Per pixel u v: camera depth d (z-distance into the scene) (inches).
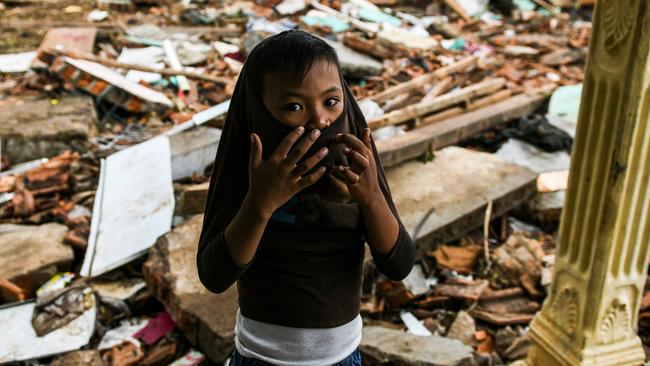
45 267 156.5
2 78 278.2
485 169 195.9
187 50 323.3
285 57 55.8
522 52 342.3
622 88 87.5
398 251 63.2
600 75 90.7
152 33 349.4
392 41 339.3
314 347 64.8
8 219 184.9
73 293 144.3
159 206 171.9
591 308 101.2
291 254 62.5
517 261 165.3
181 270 144.4
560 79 308.3
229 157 62.7
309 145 53.3
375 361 127.4
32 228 175.3
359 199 59.5
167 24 372.8
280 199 55.3
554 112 256.7
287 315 63.8
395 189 183.2
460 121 224.2
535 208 190.4
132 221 170.4
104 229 171.5
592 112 93.4
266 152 59.5
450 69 282.4
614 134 90.4
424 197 179.2
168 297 140.2
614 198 93.3
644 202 95.0
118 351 135.1
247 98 59.4
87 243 168.4
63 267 160.1
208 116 216.1
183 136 211.0
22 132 219.1
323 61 56.6
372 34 358.0
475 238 176.1
